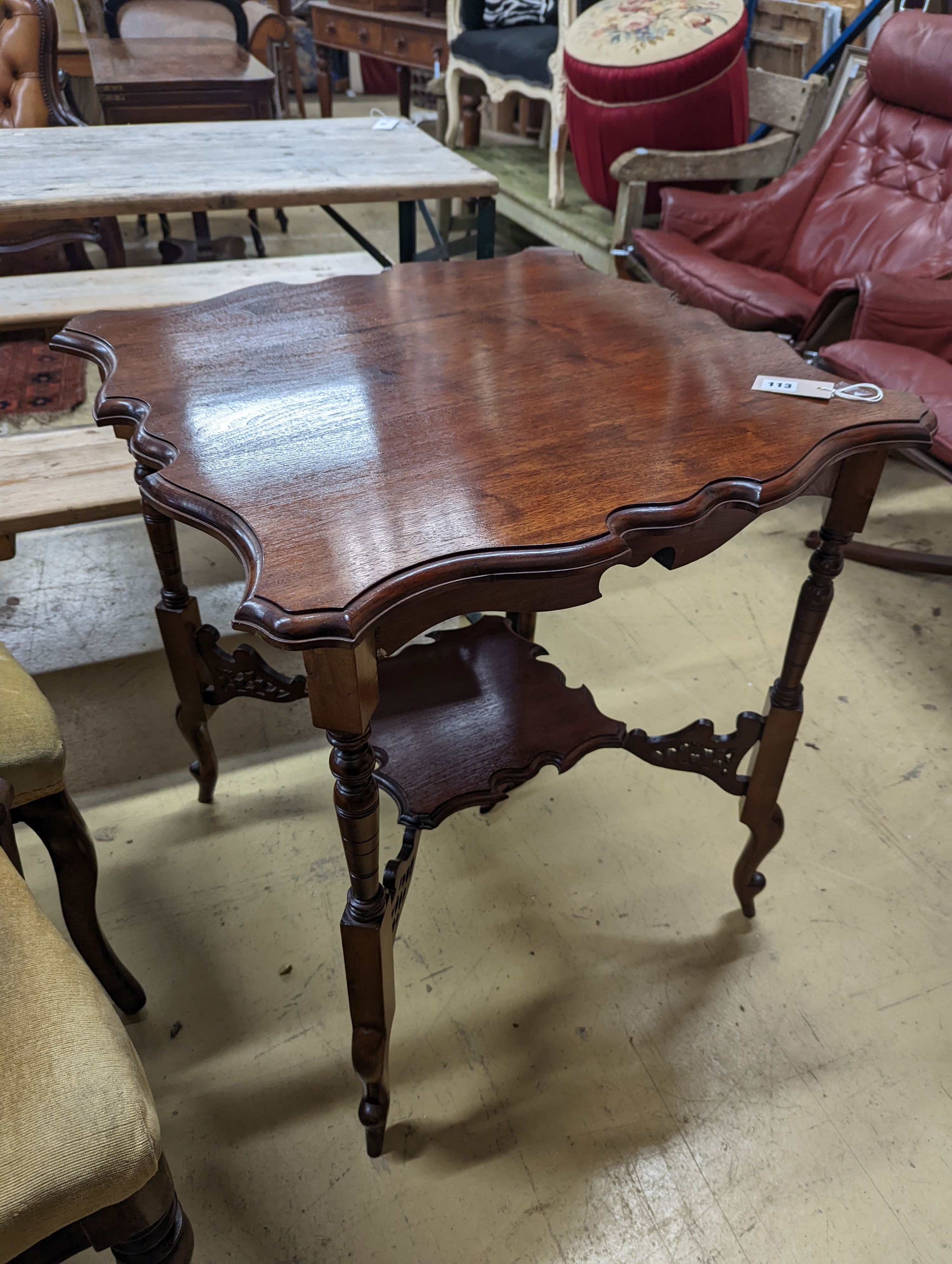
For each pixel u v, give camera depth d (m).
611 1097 1.09
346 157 2.12
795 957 1.25
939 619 1.91
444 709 1.22
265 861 1.37
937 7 2.43
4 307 1.71
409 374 1.00
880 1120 1.07
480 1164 1.02
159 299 1.79
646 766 1.56
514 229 3.96
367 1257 0.94
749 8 2.93
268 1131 1.05
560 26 2.85
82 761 1.53
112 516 1.36
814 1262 0.95
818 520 2.25
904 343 1.85
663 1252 0.95
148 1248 0.65
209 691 1.31
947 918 1.31
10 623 1.80
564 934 1.28
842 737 1.61
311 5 4.36
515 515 0.75
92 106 3.91
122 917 1.28
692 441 0.88
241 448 0.83
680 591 1.97
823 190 2.47
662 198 2.50
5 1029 0.62
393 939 0.93
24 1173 0.56
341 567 0.67
